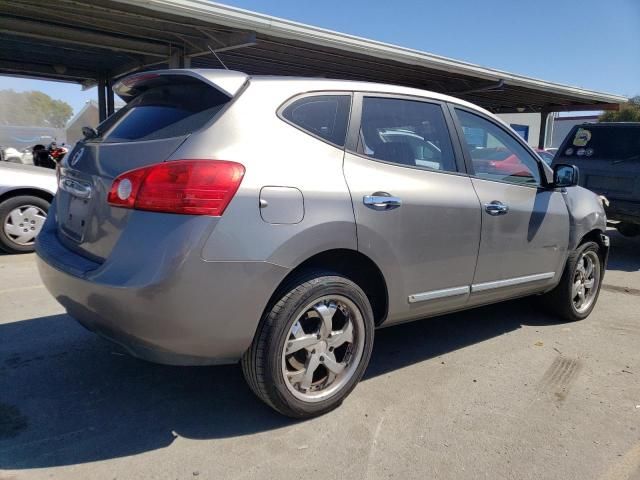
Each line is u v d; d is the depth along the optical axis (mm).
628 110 37062
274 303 2754
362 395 3328
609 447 2859
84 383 3352
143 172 2531
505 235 3869
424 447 2791
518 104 20234
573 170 4172
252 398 3236
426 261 3361
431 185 3389
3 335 4035
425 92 3621
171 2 7609
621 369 3863
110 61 13695
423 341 4289
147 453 2666
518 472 2617
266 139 2732
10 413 2984
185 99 2928
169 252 2418
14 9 8383
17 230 6566
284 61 11953
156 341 2533
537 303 5066
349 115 3131
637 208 7508
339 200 2877
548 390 3492
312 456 2678
